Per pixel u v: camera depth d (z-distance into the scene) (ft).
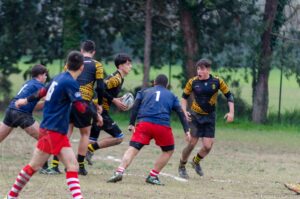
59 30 272.92
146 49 252.83
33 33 270.05
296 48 255.70
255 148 183.32
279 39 256.32
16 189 82.89
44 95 84.07
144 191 102.27
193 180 119.75
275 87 432.66
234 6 257.14
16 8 268.00
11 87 270.26
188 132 110.32
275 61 253.65
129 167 133.90
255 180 123.03
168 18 265.13
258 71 256.73
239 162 151.64
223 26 261.03
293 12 259.80
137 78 293.64
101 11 264.11
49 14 271.69
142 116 109.70
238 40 259.60
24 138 165.99
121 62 119.85
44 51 273.75
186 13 260.01
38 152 82.33
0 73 270.67
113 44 272.31
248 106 257.96
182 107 116.78
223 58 262.06
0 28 268.62
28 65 273.75
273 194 105.81
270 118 256.73
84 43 114.73
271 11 254.06
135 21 268.62
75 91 82.33
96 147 125.90
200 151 123.85
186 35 260.62
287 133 229.04
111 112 260.83
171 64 267.18
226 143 192.95
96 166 131.85
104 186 105.29
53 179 109.50
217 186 112.88
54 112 82.17
